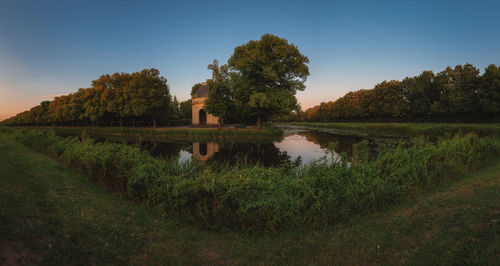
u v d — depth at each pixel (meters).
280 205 4.23
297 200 4.38
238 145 21.52
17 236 3.08
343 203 4.77
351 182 5.18
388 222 4.33
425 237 3.55
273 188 4.43
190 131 29.50
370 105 57.69
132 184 5.54
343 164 5.75
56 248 3.05
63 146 10.94
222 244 3.87
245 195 4.35
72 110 53.06
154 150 18.80
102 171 6.85
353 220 4.54
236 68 31.47
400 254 3.28
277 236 4.16
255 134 27.75
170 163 6.13
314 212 4.46
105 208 4.81
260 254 3.57
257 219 4.16
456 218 3.82
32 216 3.72
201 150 18.61
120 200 5.62
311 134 33.19
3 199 4.11
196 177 5.25
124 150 7.02
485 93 34.16
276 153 16.61
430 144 9.23
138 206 5.30
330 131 39.44
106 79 46.41
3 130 29.95
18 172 6.32
